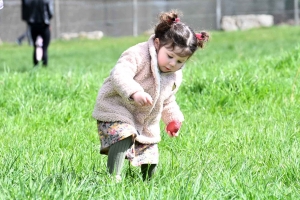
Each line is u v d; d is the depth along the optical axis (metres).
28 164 10.16
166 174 9.92
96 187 8.88
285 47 42.00
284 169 10.09
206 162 10.79
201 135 12.98
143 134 9.98
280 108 15.38
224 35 59.75
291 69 19.50
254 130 13.33
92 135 13.38
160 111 9.99
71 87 17.45
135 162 9.81
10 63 39.16
